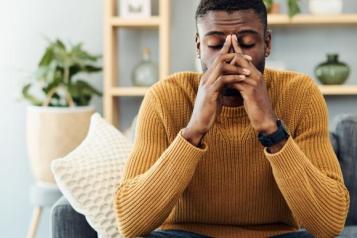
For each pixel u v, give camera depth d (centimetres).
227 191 145
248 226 149
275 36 322
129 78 327
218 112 133
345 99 323
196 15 141
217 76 131
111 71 304
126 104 329
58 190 284
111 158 174
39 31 325
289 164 127
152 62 313
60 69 302
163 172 130
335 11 299
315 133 143
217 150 142
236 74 131
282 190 131
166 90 148
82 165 168
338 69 300
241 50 134
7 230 331
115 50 313
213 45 136
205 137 142
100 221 164
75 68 301
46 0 324
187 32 323
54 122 285
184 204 147
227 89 136
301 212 131
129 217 132
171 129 145
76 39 326
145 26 312
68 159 168
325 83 304
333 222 131
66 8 325
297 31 321
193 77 152
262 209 146
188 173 131
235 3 135
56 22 325
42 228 327
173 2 323
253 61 136
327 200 129
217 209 146
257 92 130
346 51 321
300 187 128
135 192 132
